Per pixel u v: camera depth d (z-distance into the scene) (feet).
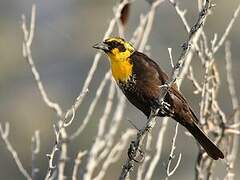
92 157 31.94
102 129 32.78
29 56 32.53
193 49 33.22
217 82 31.96
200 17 26.91
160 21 74.64
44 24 80.89
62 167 31.35
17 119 75.05
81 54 81.00
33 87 77.66
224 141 32.89
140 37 36.58
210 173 31.78
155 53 73.77
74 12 83.35
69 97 77.61
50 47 80.12
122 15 34.14
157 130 57.72
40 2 82.64
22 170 31.68
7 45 81.82
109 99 33.47
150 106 32.17
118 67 32.24
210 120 32.14
